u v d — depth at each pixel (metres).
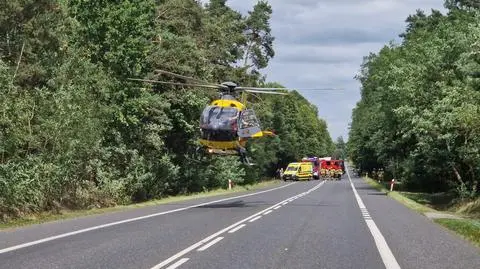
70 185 24.08
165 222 18.25
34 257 10.73
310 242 13.44
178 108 38.97
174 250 11.85
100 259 10.54
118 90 29.56
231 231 15.66
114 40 29.62
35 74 24.64
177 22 40.91
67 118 21.36
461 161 38.22
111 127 29.83
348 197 36.34
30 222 17.94
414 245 13.22
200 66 39.25
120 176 30.75
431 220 20.55
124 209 24.66
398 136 51.34
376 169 95.75
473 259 11.25
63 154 21.52
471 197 35.06
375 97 58.56
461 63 27.83
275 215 21.39
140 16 30.53
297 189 51.00
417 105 38.97
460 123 26.73
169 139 41.72
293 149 98.25
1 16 24.30
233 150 25.41
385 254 11.66
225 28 50.28
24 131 20.64
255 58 78.31
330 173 98.19
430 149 39.41
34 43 25.72
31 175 20.22
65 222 18.19
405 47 52.84
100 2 29.53
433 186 54.59
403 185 59.78
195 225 17.28
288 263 10.38
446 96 31.88
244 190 49.41
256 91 25.36
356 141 97.88
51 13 26.94
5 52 25.39
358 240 13.98
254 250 12.00
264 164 78.44
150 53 35.59
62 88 22.61
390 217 21.31
